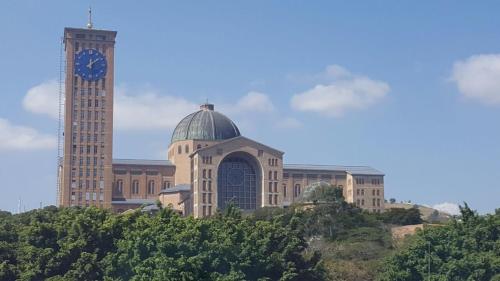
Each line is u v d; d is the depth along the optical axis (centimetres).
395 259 13438
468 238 13350
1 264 11188
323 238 18050
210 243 11188
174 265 9662
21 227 12838
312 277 12488
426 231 13862
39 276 11206
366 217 19650
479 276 12525
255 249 11925
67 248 11394
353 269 14562
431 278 12731
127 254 10900
